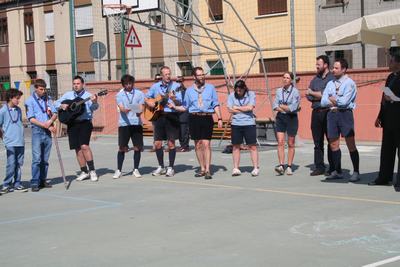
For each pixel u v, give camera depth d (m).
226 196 9.16
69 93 11.03
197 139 10.99
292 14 16.00
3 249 6.57
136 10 16.83
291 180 10.46
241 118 10.98
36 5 33.06
